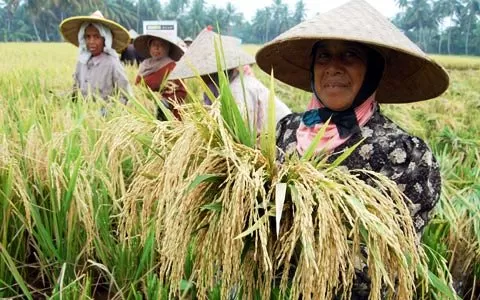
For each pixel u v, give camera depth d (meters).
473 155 4.72
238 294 2.03
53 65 11.38
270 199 1.88
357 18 2.14
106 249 3.16
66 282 3.04
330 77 2.19
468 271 3.41
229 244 1.76
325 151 2.02
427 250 3.04
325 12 2.24
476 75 19.67
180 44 6.95
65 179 3.10
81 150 3.14
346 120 2.18
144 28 7.57
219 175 1.89
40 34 81.19
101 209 3.14
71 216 3.00
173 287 2.00
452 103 9.01
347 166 2.15
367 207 1.81
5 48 18.77
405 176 2.08
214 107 1.91
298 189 1.75
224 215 1.80
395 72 2.52
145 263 3.10
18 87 5.89
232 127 2.05
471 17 78.62
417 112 7.63
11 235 3.18
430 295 2.76
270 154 1.91
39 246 3.23
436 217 3.45
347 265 1.97
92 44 5.88
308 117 2.31
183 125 2.04
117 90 5.81
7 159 3.07
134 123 2.19
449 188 3.48
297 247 1.89
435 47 84.69
